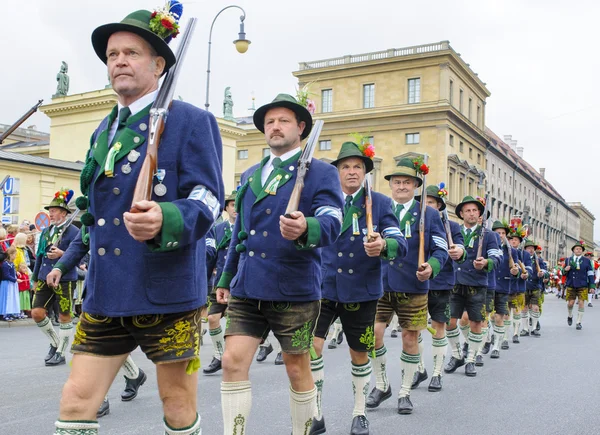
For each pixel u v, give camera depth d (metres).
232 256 4.21
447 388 7.26
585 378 7.99
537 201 84.56
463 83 48.78
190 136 2.73
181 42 2.77
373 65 46.41
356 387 5.13
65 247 7.96
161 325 2.67
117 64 2.69
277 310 3.85
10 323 12.36
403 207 6.57
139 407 5.86
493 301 9.73
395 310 6.10
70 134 32.12
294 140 4.14
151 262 2.62
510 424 5.54
